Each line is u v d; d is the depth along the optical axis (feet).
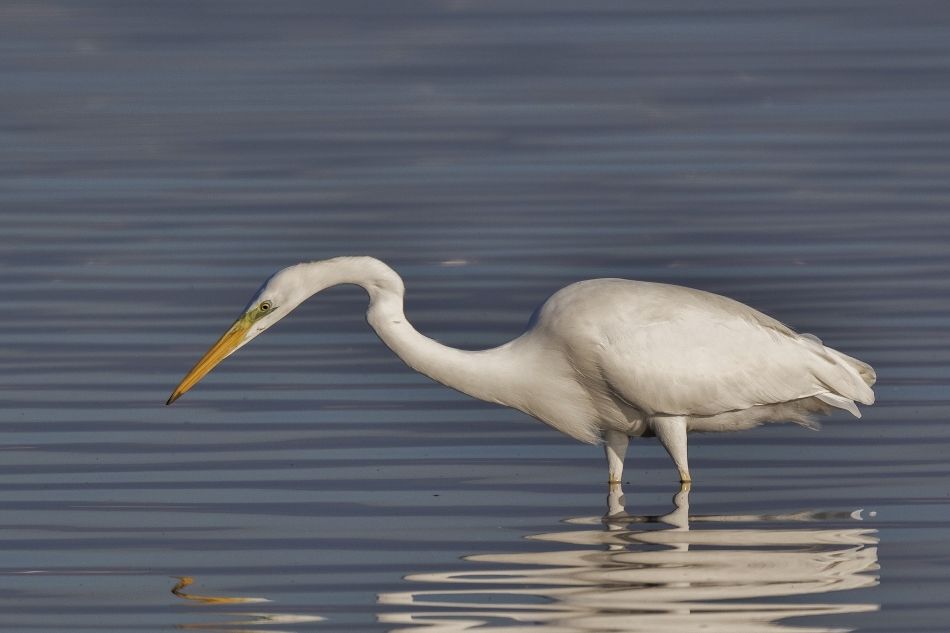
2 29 124.57
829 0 134.00
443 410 47.09
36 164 80.53
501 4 134.72
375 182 76.28
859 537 36.22
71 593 33.22
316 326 55.26
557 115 91.45
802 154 80.79
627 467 42.78
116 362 50.70
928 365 49.29
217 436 44.39
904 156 79.87
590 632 30.66
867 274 59.21
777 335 40.70
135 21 128.06
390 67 107.34
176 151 83.46
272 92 99.45
